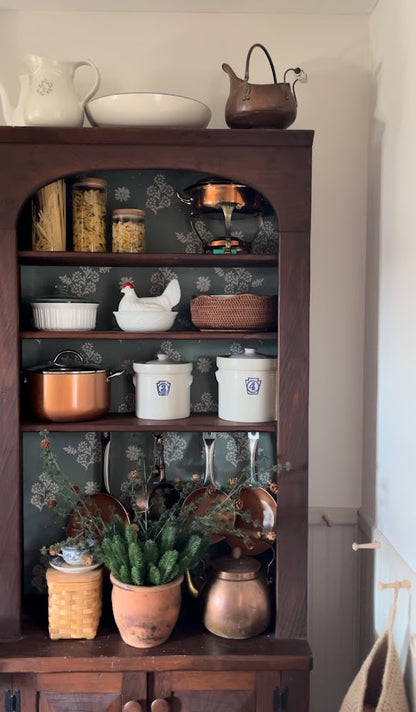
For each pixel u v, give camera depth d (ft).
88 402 5.82
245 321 5.80
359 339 6.69
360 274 6.64
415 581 4.93
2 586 5.61
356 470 6.73
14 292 5.47
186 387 6.12
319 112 6.57
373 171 6.36
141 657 5.37
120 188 6.48
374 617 6.14
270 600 5.86
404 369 5.34
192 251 6.53
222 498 6.46
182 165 5.47
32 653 5.41
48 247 5.83
